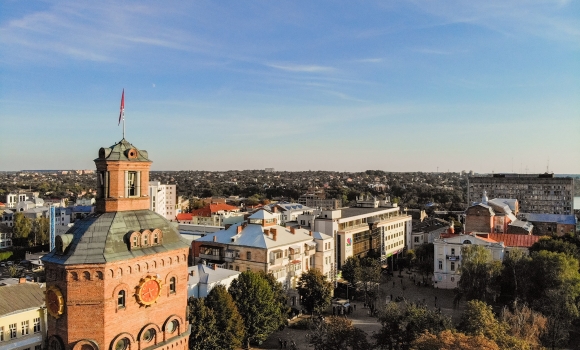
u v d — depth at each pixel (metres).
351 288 117.12
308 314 101.56
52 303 34.97
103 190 38.72
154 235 38.47
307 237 112.44
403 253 175.00
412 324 68.69
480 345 47.78
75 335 33.88
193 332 65.00
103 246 35.28
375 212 154.88
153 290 37.53
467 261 100.38
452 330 62.38
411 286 126.38
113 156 38.16
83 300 33.97
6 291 67.06
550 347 74.38
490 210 142.88
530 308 82.69
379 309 96.75
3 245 182.75
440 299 111.75
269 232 104.88
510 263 99.19
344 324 69.50
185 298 40.91
